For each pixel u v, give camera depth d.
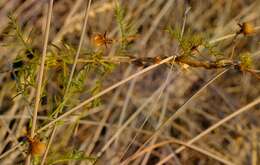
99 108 0.60
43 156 0.38
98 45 0.39
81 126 0.59
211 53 0.40
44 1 0.60
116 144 0.56
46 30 0.35
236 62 0.40
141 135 0.59
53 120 0.37
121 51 0.40
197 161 0.63
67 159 0.39
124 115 0.59
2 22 0.56
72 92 0.39
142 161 0.57
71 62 0.39
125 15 0.60
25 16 0.60
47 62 0.38
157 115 0.62
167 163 0.61
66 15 0.62
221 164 0.63
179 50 0.43
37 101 0.35
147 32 0.64
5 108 0.55
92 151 0.56
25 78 0.38
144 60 0.40
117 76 0.61
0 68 0.52
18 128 0.52
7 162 0.50
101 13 0.59
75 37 0.57
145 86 0.63
